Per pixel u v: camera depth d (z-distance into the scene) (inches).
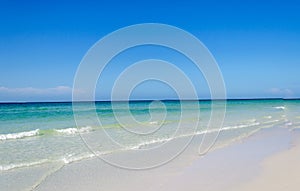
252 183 321.7
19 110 1529.3
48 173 376.5
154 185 329.4
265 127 892.6
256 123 1004.6
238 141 623.8
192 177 355.6
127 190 314.5
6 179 350.9
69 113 1305.4
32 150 512.1
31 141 600.4
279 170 373.4
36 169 395.2
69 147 540.7
